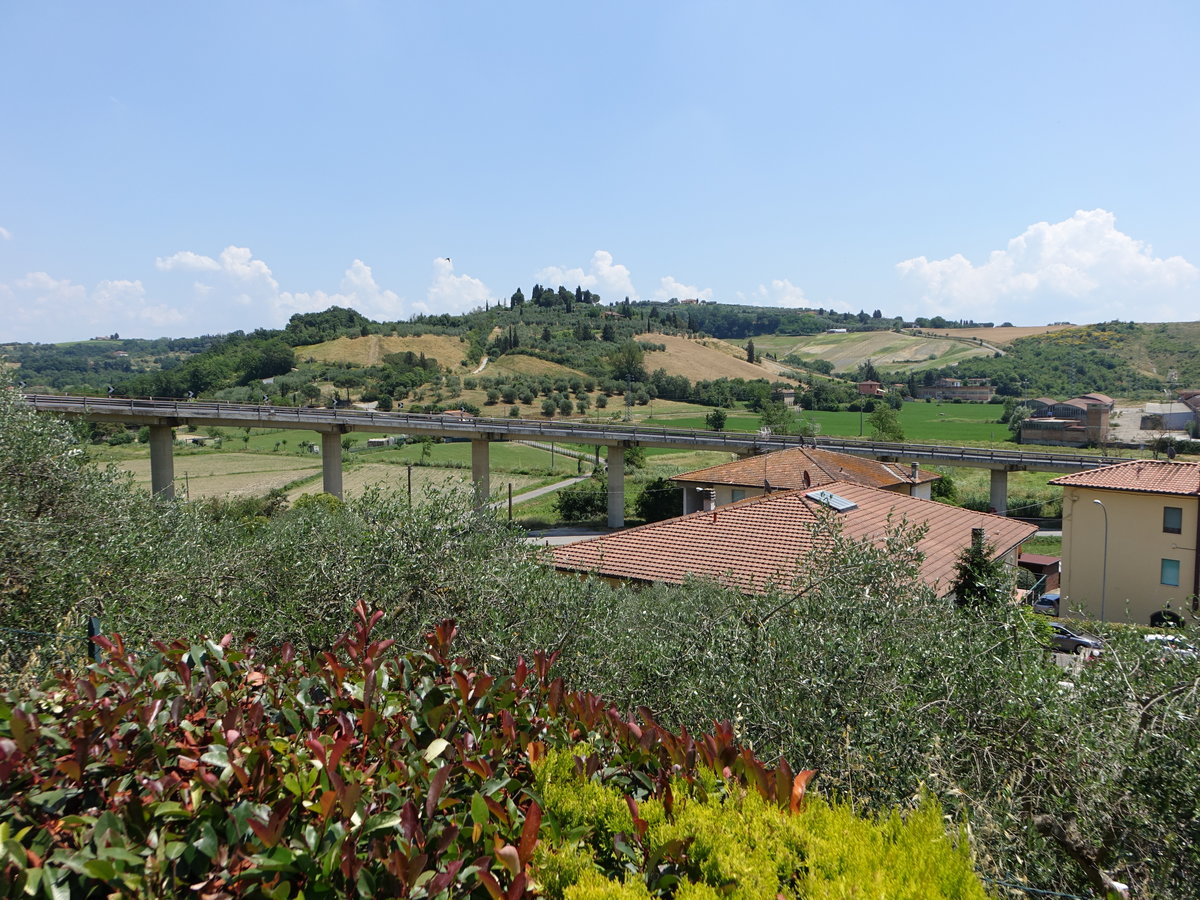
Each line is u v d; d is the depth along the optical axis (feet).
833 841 12.66
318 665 16.51
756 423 364.79
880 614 27.32
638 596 43.06
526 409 393.91
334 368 474.90
